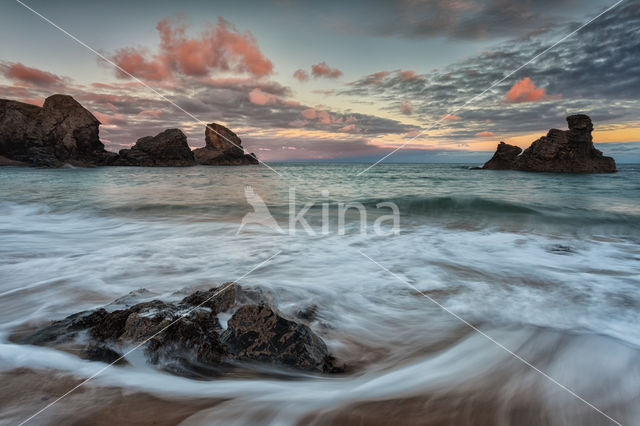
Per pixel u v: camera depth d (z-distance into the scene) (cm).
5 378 259
